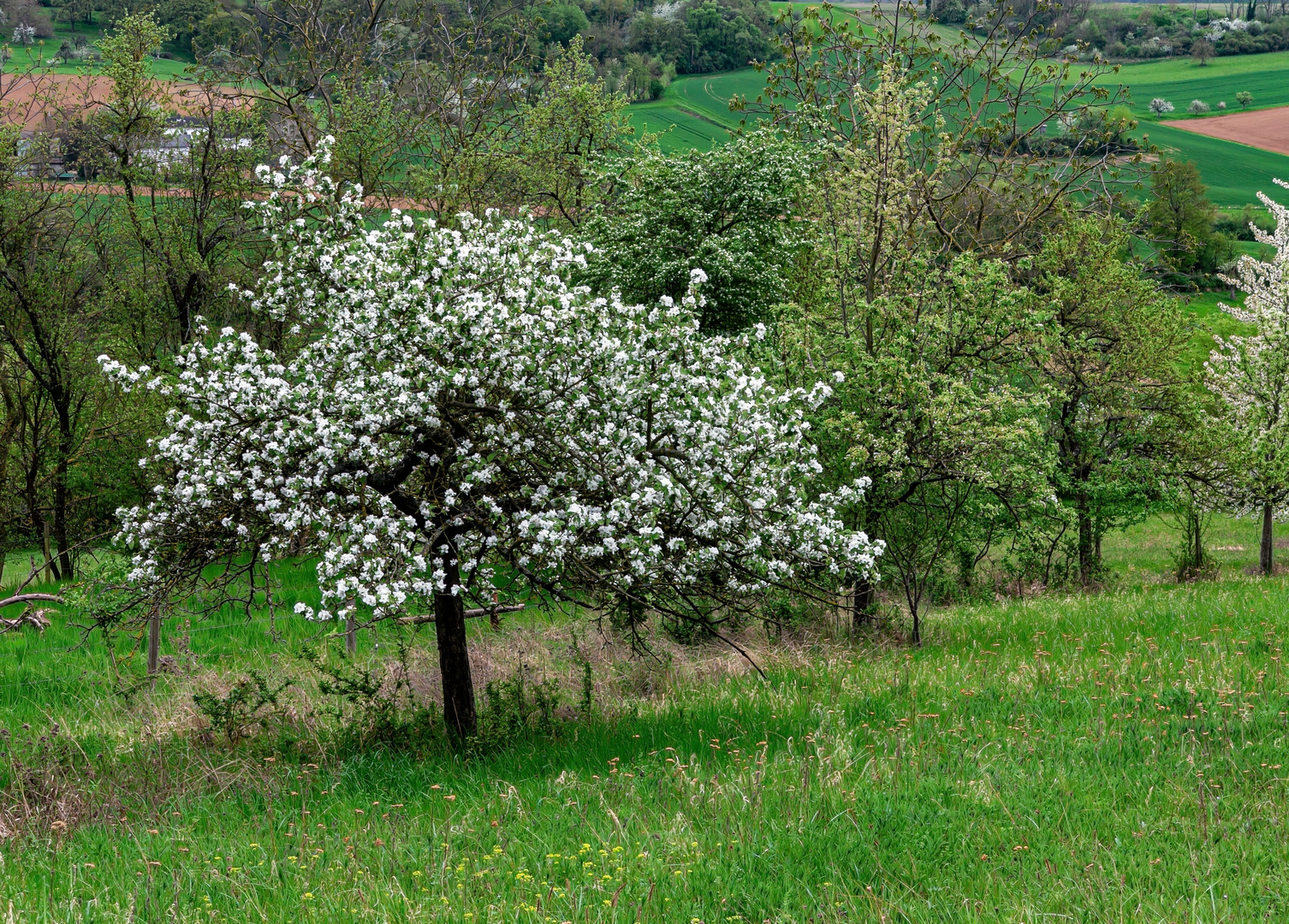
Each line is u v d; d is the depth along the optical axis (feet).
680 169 80.94
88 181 86.38
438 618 37.99
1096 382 82.43
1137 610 54.49
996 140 99.19
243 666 49.14
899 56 85.81
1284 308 100.22
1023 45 99.09
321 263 35.04
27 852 27.17
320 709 39.65
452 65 96.94
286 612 60.49
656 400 34.30
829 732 33.01
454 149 90.74
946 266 64.80
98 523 84.02
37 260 82.23
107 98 86.43
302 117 86.63
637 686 45.47
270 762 34.94
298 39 92.02
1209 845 21.80
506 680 43.34
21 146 81.97
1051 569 87.76
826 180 73.31
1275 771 25.79
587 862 22.47
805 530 35.47
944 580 72.28
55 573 81.00
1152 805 24.50
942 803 25.35
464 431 34.04
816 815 24.66
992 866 21.71
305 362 34.47
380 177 85.25
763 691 40.98
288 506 33.17
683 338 35.04
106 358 32.55
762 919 20.02
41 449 81.97
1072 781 26.30
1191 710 31.89
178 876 23.73
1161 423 84.58
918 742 31.22
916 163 83.66
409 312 34.32
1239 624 46.16
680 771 29.14
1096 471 84.02
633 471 33.96
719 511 35.04
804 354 54.75
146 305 85.71
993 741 30.48
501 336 33.24
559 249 37.14
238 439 33.76
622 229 82.84
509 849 24.20
